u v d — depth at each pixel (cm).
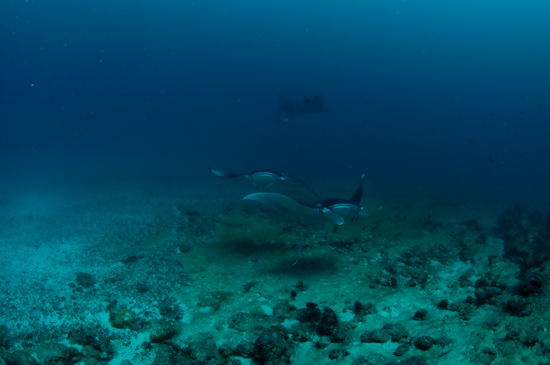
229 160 3116
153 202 1277
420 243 824
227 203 1240
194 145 5372
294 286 599
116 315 493
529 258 546
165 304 548
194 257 736
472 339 389
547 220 1012
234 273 658
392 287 589
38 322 505
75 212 1141
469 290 546
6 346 453
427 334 421
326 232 889
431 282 611
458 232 914
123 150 4459
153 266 694
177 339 462
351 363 387
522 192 1741
